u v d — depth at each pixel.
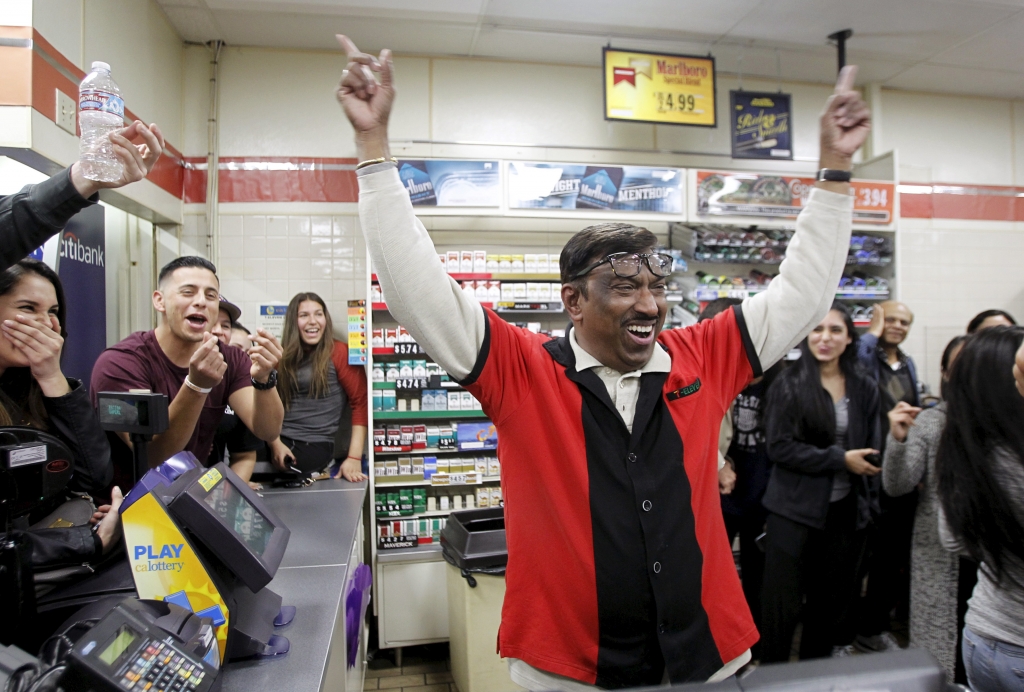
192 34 3.49
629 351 1.15
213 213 3.57
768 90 4.21
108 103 1.19
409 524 3.11
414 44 3.64
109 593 1.25
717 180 3.40
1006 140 4.64
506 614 1.18
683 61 3.69
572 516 1.13
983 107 4.60
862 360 2.94
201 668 0.88
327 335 3.22
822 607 2.44
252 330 3.60
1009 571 1.35
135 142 1.24
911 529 2.74
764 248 3.54
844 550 2.37
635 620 1.11
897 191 3.63
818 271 1.22
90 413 1.34
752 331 1.28
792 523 2.34
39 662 0.79
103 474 1.36
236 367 2.17
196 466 1.24
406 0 3.18
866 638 2.88
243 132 3.62
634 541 1.11
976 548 1.41
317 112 3.67
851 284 3.58
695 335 1.32
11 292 1.22
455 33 3.53
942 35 3.67
